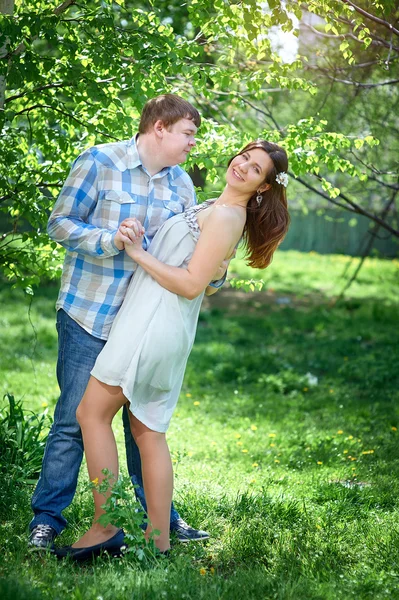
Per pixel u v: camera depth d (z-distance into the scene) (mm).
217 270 3508
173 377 3467
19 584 2928
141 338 3346
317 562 3451
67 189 3482
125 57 4777
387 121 8898
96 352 3541
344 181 9820
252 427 6863
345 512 4297
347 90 8688
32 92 4484
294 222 28516
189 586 3084
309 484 5000
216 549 3686
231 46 4945
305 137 4848
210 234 3373
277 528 3916
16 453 4633
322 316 14031
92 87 4254
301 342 11695
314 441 6312
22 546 3436
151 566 3291
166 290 3391
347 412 7527
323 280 19922
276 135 4984
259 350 10812
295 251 27875
